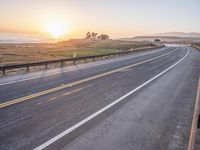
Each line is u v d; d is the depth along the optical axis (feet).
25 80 47.44
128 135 20.34
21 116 24.44
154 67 72.54
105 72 60.18
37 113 25.50
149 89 39.52
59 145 18.16
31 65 64.54
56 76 53.16
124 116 25.20
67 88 39.06
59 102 30.12
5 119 23.50
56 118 24.07
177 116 25.71
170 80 49.16
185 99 33.27
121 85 42.55
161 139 19.74
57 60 75.56
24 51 184.96
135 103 30.48
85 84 42.96
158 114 26.23
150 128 22.06
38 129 21.15
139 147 18.22
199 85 44.19
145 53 150.51
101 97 33.24
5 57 123.44
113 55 124.26
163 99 32.99
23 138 19.27
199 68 71.87
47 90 37.19
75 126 22.00
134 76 53.78
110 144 18.54
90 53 165.37
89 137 19.69
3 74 55.98
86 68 69.82
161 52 162.09
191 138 19.36
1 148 17.58
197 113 26.73
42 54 154.71
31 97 32.37
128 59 103.76
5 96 32.91
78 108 27.68
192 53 151.23
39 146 17.92
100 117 24.67
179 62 89.71
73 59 83.92
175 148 18.20
